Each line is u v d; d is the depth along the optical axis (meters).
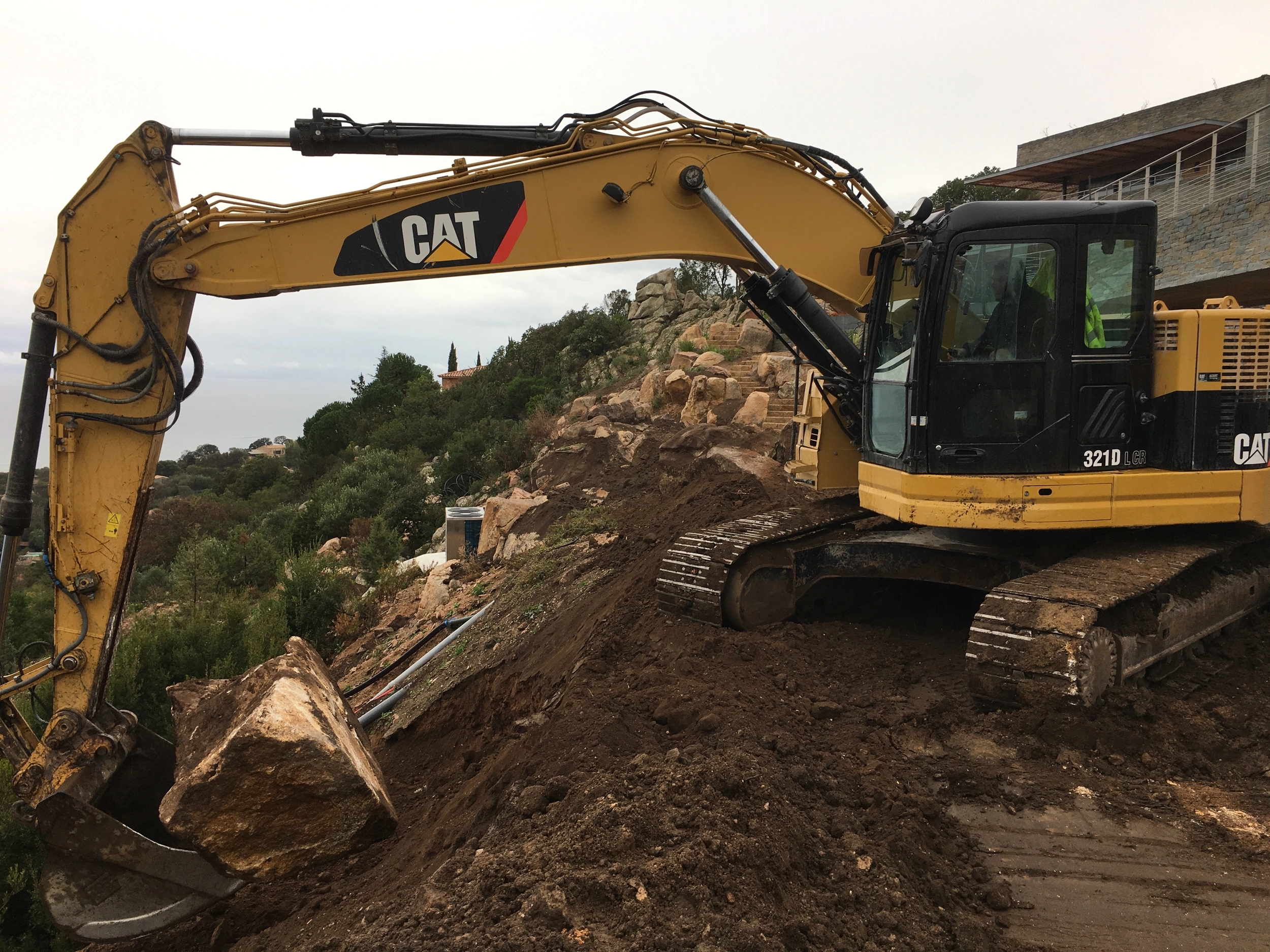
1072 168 25.64
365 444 44.28
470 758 7.79
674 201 6.58
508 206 6.20
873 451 6.89
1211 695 5.79
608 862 3.65
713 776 4.26
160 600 24.83
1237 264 16.42
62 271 5.37
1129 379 6.04
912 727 5.32
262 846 4.25
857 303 7.12
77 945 8.24
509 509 16.48
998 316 5.90
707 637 6.87
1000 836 4.23
